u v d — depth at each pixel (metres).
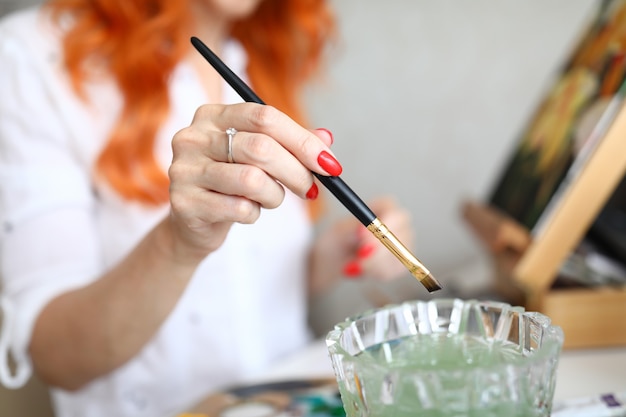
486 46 1.57
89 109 0.92
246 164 0.48
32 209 0.85
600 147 0.71
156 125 0.92
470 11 1.56
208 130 0.50
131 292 0.70
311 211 1.22
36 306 0.80
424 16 1.58
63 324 0.76
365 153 1.66
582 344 0.77
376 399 0.33
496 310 0.40
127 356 0.77
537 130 0.99
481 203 1.13
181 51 0.95
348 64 1.62
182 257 0.63
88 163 0.93
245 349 1.00
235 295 1.00
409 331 0.42
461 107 1.61
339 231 1.15
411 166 1.65
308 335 1.20
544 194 0.80
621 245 0.83
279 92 1.22
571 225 0.73
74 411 0.97
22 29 0.94
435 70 1.60
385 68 1.61
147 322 0.73
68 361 0.79
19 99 0.90
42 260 0.84
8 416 1.13
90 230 0.92
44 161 0.89
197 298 0.98
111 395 0.96
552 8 1.52
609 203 0.86
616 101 0.71
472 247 1.65
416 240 1.67
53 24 0.95
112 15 0.93
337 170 0.45
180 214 0.52
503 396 0.32
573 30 1.52
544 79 1.55
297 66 1.25
